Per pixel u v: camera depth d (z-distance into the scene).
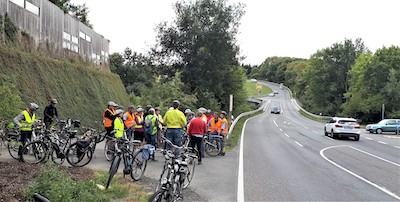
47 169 7.89
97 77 26.70
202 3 42.22
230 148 18.70
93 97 24.08
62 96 19.77
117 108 12.37
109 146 11.55
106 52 32.75
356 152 19.34
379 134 38.12
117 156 8.53
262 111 77.31
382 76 59.62
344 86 84.50
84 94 22.97
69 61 23.97
